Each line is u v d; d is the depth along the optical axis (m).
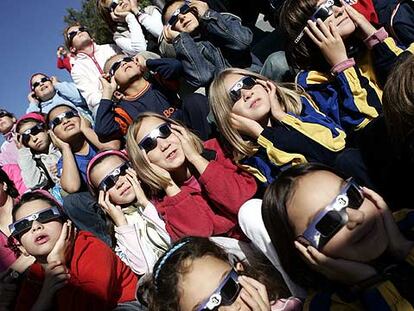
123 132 3.90
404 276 1.85
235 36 3.63
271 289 2.43
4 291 2.94
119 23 5.04
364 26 2.65
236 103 2.78
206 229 2.81
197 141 3.00
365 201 1.92
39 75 5.12
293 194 1.95
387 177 2.30
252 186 2.75
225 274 2.11
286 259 2.04
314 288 2.05
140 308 2.82
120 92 3.96
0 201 3.59
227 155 2.94
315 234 1.91
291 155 2.58
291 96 2.79
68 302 2.77
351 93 2.62
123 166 3.20
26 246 2.86
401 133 1.91
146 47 4.86
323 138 2.57
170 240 2.93
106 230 3.46
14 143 5.48
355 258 1.90
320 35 2.67
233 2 4.25
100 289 2.78
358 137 2.44
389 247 1.90
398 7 2.82
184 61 3.68
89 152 4.04
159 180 2.94
